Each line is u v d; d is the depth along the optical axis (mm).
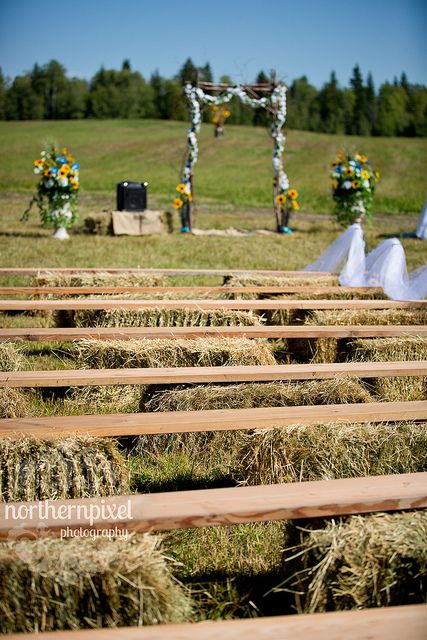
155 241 13797
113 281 7465
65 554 2109
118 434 3340
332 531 2338
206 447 3809
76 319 6254
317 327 5555
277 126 16406
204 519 2455
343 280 8023
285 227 16766
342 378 4238
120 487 2988
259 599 2611
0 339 5074
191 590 2541
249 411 3621
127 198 15234
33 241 12992
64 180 13289
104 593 2086
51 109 88125
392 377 4789
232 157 45125
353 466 3199
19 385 4074
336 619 2012
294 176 38406
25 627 2070
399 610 2062
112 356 4637
